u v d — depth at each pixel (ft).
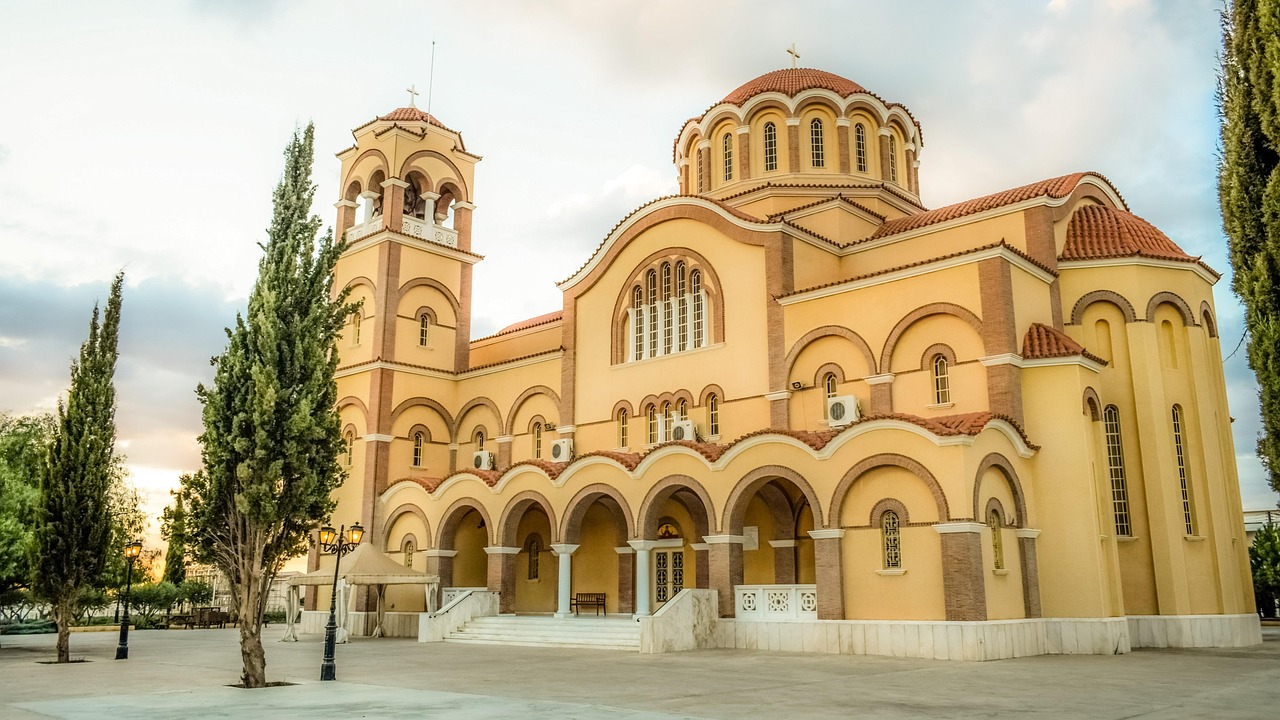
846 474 83.61
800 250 107.34
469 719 45.88
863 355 96.07
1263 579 136.87
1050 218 99.14
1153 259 97.35
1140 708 48.11
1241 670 67.26
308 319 68.85
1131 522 92.84
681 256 114.32
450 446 141.79
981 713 46.57
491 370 138.51
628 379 117.19
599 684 60.75
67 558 88.79
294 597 120.57
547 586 124.36
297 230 69.97
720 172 134.31
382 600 122.01
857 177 127.03
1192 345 97.55
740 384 105.50
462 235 151.33
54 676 73.00
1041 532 86.33
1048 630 84.12
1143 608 91.04
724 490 91.97
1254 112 49.93
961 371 89.51
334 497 137.18
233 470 65.87
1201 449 95.35
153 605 171.01
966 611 75.05
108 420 94.38
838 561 82.94
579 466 105.60
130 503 179.73
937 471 78.23
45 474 90.74
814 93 128.57
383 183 144.56
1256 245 49.39
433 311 144.36
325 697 56.34
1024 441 85.20
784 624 85.61
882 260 109.91
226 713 49.32
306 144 72.18
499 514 114.32
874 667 69.56
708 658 78.43
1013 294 89.56
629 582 115.24
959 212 105.81
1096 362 90.84
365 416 135.33
